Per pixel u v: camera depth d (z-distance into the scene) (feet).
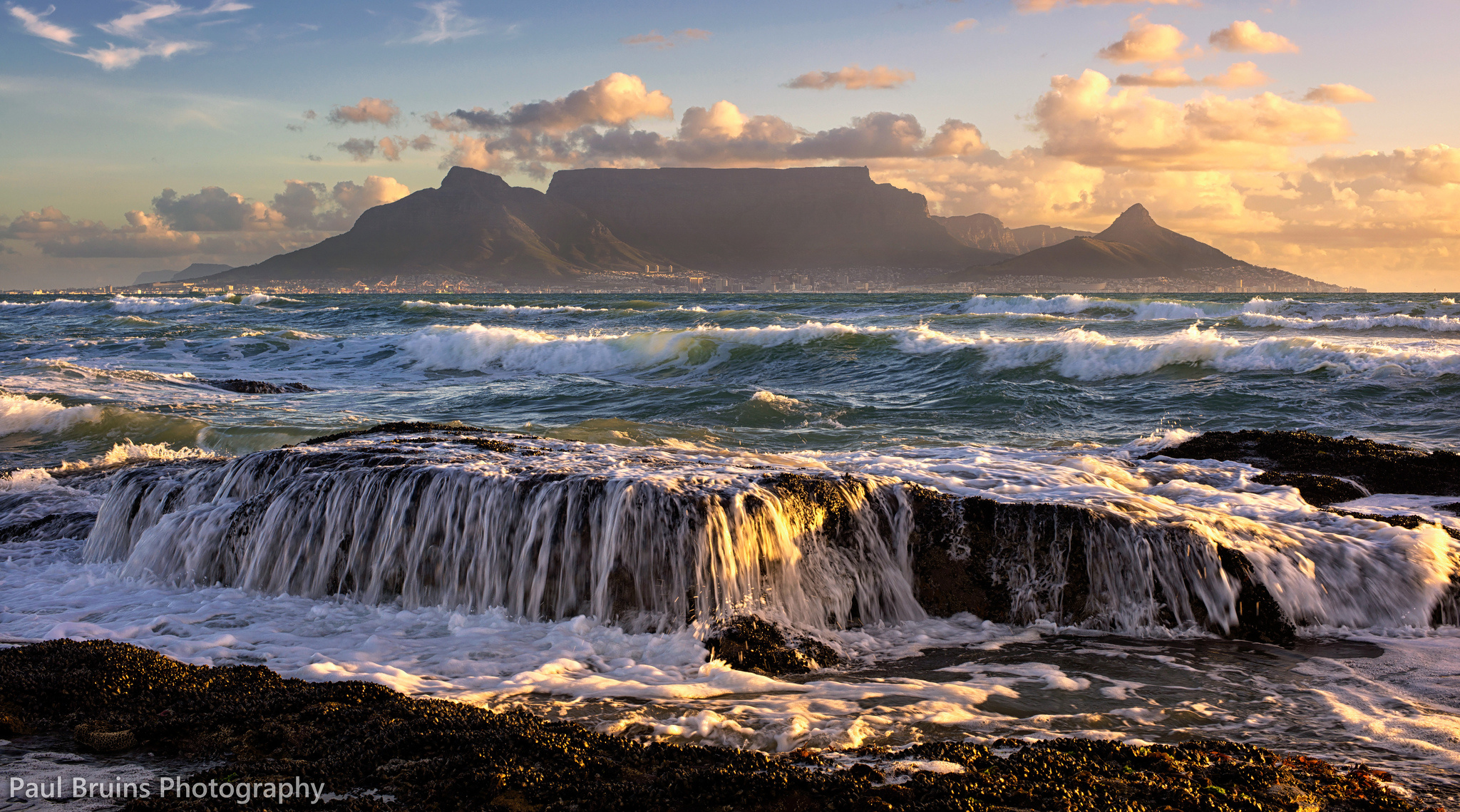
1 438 43.88
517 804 10.04
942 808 9.62
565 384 65.92
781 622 18.62
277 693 13.46
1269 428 44.83
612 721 13.37
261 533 22.40
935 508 21.11
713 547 18.76
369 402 58.23
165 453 40.73
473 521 20.67
